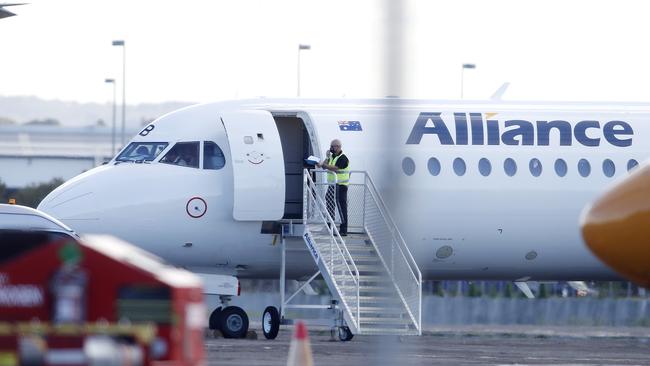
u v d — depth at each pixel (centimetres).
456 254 11544
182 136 11069
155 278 4622
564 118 11856
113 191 10788
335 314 10700
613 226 6131
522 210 11512
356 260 10819
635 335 14362
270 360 8506
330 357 8956
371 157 11138
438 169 11375
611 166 11725
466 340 12619
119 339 4478
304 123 11381
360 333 10269
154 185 10831
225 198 10888
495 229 11488
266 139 10944
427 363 8806
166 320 4603
